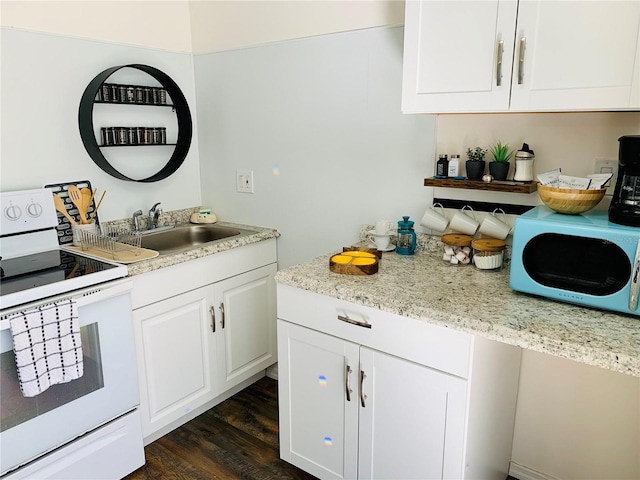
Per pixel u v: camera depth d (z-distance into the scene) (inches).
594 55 51.3
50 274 67.3
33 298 60.6
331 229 90.8
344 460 67.8
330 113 86.0
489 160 70.9
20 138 78.3
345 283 63.7
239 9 93.7
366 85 80.7
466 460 56.7
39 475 63.4
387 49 77.4
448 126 73.7
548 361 69.9
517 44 55.5
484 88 58.9
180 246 101.5
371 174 83.5
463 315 52.8
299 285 66.2
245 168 100.5
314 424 70.4
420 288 61.7
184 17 101.3
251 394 99.7
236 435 86.4
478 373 55.4
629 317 52.2
